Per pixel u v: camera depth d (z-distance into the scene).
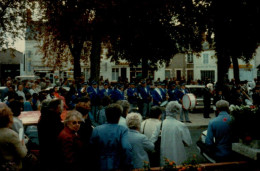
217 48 19.02
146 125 4.92
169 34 23.78
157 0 18.58
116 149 3.55
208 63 42.03
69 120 3.54
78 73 21.47
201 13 19.31
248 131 3.86
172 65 43.03
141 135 4.19
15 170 3.29
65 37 19.73
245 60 26.66
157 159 4.98
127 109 5.26
